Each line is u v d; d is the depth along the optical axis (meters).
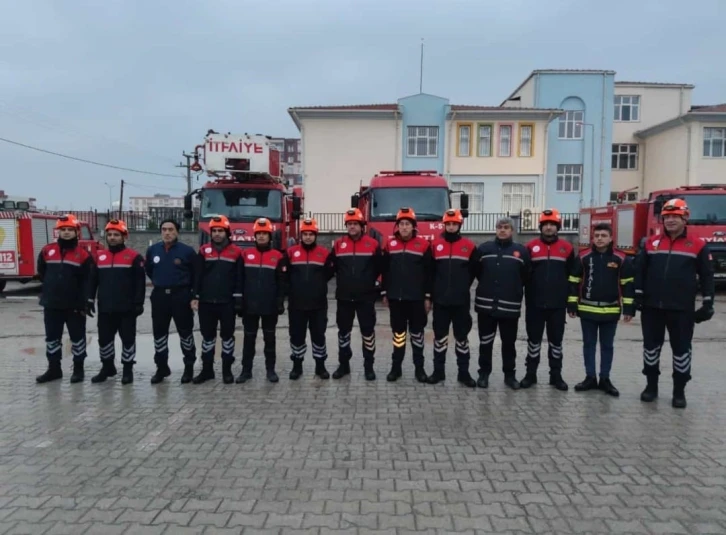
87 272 6.84
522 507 3.70
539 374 7.35
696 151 31.28
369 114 29.88
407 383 6.83
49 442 4.84
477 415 5.61
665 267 5.95
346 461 4.44
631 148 36.25
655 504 3.75
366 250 6.88
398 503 3.74
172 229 6.75
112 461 4.43
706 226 16.20
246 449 4.68
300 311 6.86
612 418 5.55
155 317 6.78
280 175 14.48
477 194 30.72
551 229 6.54
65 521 3.50
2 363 7.95
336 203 30.30
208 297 6.79
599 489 3.97
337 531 3.38
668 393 6.49
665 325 6.11
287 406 5.88
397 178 13.83
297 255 6.86
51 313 6.86
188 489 3.94
